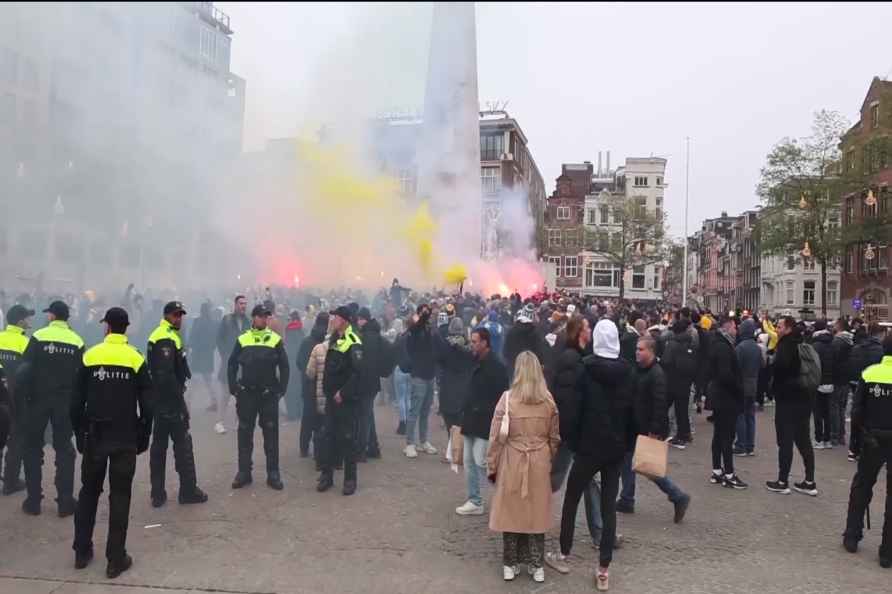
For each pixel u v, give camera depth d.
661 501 6.66
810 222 32.59
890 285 34.41
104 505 6.04
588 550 5.23
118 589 4.33
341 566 4.77
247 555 4.93
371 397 7.94
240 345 6.62
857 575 4.85
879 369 5.29
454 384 7.32
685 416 9.35
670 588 4.52
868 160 28.70
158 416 5.95
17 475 6.34
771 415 12.75
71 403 4.71
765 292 61.69
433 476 7.26
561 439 4.68
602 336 4.79
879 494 7.36
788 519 6.14
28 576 4.50
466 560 4.94
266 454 6.63
